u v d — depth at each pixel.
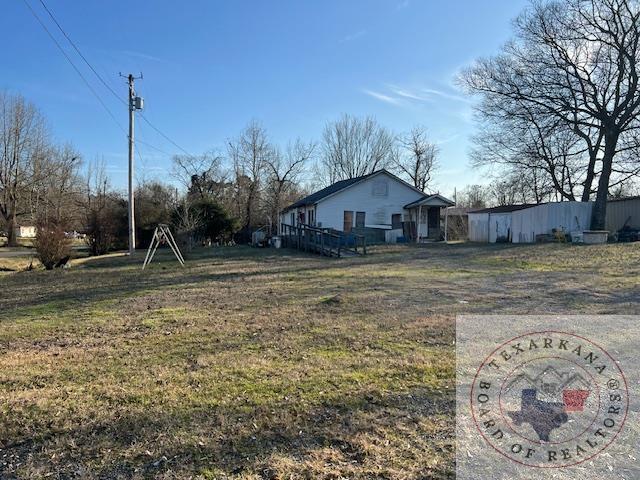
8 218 37.41
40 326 6.38
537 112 25.22
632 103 23.06
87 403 3.53
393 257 17.09
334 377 3.97
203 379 4.00
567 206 25.14
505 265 13.54
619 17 23.08
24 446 2.93
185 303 7.96
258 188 41.50
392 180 29.19
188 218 26.66
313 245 21.31
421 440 2.88
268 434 2.99
